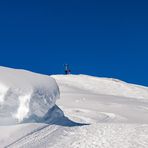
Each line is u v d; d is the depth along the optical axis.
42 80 21.66
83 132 19.16
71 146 16.25
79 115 29.70
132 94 59.41
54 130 18.89
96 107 36.50
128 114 33.62
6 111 18.06
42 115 20.25
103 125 21.16
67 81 62.00
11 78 19.47
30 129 17.92
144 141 16.97
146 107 40.06
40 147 15.88
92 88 59.28
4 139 16.22
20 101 18.64
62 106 35.38
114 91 59.69
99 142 16.95
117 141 17.08
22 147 15.62
